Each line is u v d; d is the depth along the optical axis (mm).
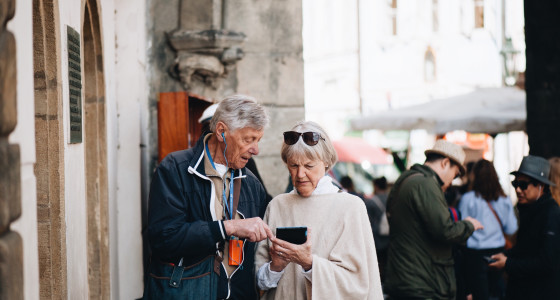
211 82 7152
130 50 5188
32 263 2291
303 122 3125
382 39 26344
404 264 5176
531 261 4668
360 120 13508
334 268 2918
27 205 2242
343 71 28078
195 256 3160
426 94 25422
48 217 2828
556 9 6355
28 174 2320
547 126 6477
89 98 4121
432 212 5062
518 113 11898
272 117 7648
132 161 5180
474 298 7258
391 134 23047
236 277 3270
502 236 7277
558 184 5207
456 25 25484
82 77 3619
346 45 27812
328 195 3105
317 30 30281
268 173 7703
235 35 6992
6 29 2055
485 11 25438
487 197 7254
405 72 25922
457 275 7020
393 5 26328
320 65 30078
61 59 2986
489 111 12031
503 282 7945
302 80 7742
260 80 7543
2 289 1891
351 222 3016
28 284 2209
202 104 6641
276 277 3084
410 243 5176
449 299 5258
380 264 9273
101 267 4129
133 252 5164
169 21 6969
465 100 12773
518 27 24484
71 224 3225
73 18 3373
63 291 2887
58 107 2857
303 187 3084
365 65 26688
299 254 2895
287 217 3152
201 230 3049
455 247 5656
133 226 5160
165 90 6977
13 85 2057
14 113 2053
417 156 22922
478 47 25438
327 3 29250
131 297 5129
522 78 22141
